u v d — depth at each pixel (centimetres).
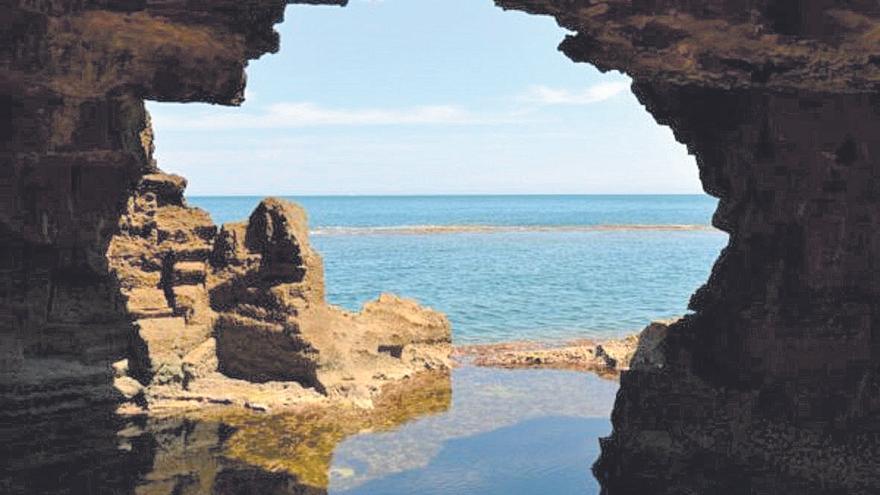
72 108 2011
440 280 6881
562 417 2611
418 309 3434
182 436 2247
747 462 1625
